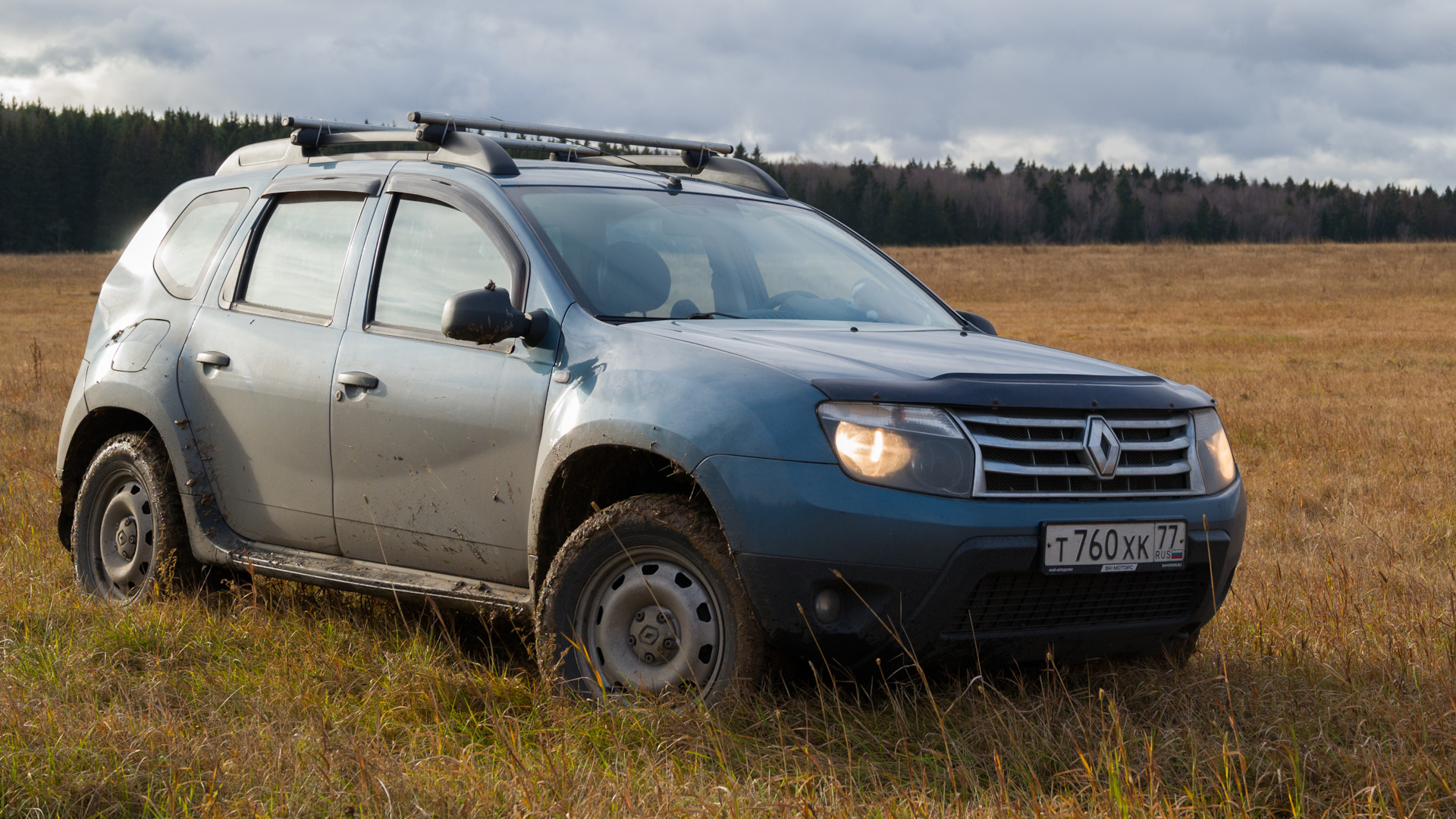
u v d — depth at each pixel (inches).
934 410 126.2
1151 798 106.6
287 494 172.6
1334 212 6387.8
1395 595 187.3
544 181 167.9
